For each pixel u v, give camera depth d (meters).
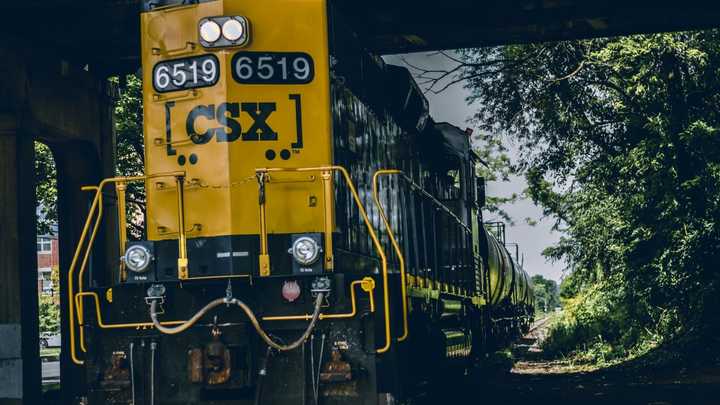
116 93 16.39
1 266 12.76
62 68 14.15
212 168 8.64
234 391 8.08
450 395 13.90
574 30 14.28
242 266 8.40
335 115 8.98
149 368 8.16
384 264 7.99
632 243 19.58
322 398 7.97
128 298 8.25
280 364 8.03
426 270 12.48
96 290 8.34
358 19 13.77
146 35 9.00
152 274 8.40
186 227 8.62
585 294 27.25
